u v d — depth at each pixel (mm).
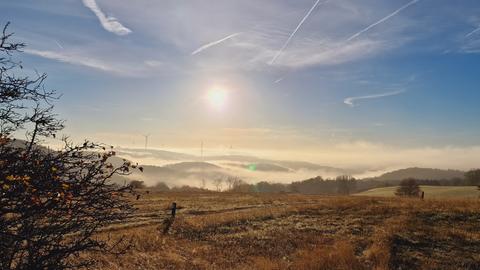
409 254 20094
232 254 19969
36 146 5172
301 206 34250
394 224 25562
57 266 5355
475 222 25969
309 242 22672
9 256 5168
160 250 18406
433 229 24219
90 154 5434
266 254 20250
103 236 18391
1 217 4992
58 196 5070
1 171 4824
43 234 5246
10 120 4961
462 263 18969
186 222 26156
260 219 28938
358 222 27328
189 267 16688
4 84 4852
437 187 116750
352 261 18391
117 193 5594
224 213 32094
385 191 134750
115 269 13664
